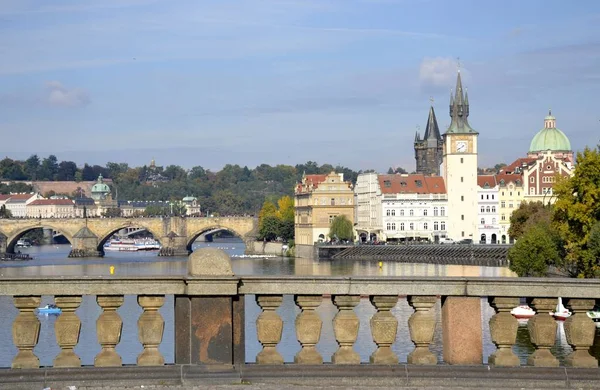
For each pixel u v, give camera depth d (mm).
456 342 28641
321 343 78062
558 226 128875
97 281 28172
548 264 151500
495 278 28641
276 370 28188
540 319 28750
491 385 28125
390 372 28172
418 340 28641
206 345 28219
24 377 27578
